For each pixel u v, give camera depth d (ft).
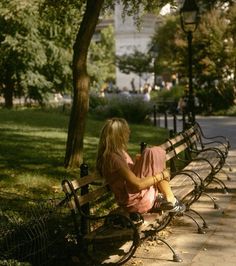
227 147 38.93
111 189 20.30
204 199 29.84
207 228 24.43
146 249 21.45
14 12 48.42
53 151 44.73
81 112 35.99
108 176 19.70
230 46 108.58
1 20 111.34
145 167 19.94
